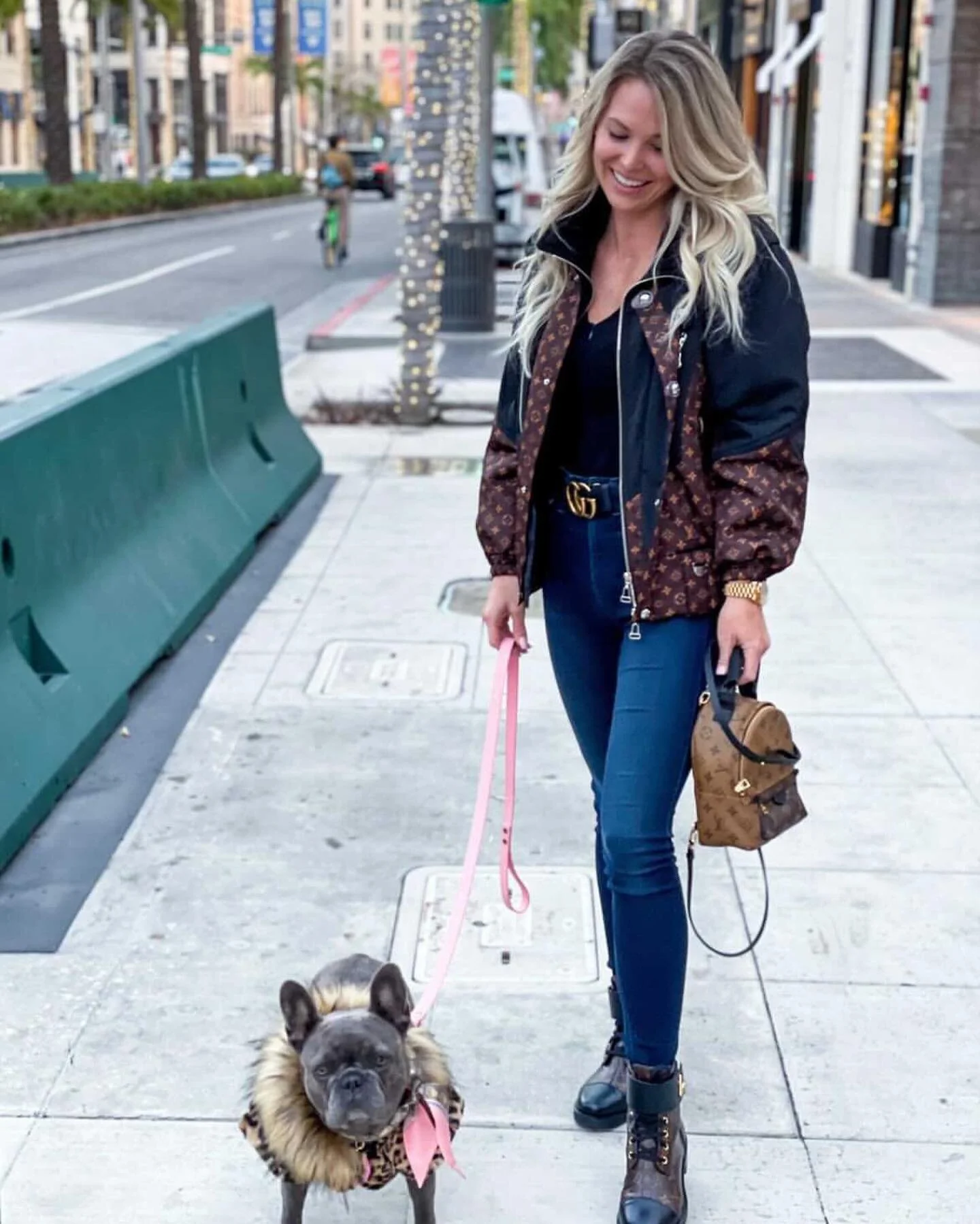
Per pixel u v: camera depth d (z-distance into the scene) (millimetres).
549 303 2887
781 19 29969
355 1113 2322
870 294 21531
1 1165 3049
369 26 152125
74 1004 3631
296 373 13992
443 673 5949
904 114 22656
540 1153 3113
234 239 34969
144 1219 2904
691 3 43562
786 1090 3322
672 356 2701
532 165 32188
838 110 25672
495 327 17422
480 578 7266
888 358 14758
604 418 2816
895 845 4500
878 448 10242
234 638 6414
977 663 6047
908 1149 3121
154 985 3721
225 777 4973
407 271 11344
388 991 2482
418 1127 2535
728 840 2738
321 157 27125
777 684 5805
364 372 13992
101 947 3902
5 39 68562
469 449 10664
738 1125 3203
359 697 5695
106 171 60250
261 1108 2543
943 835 4566
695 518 2785
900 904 4148
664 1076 2863
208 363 7754
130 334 17219
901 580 7164
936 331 16969
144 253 30734
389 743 5262
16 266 27625
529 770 5027
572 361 2832
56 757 4770
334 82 121250
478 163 23703
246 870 4332
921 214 19938
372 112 127812
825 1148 3125
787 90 29516
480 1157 3096
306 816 4680
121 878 4277
